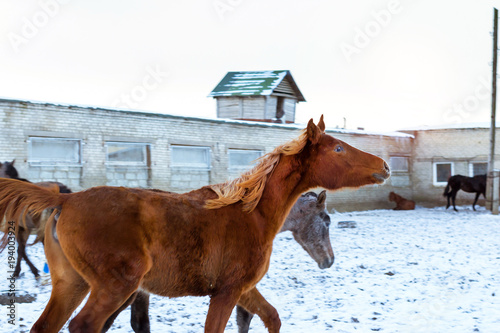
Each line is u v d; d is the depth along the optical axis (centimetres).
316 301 705
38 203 370
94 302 352
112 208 366
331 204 2353
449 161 2783
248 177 426
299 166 438
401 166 2800
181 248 379
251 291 450
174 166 1814
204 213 399
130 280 355
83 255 357
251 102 2817
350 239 1397
